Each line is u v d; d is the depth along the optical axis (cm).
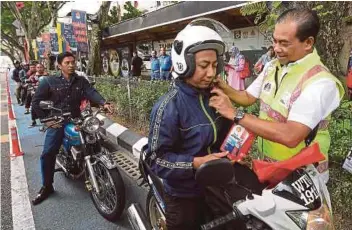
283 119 169
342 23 378
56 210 343
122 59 1570
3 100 1508
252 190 154
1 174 459
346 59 403
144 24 1062
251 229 141
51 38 1616
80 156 342
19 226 314
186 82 164
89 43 1138
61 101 362
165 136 160
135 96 618
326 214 142
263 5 390
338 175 262
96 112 343
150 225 233
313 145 149
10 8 2492
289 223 136
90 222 316
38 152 568
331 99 155
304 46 158
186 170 156
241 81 660
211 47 150
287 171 147
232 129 165
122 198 299
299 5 357
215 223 156
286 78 168
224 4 678
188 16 810
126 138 549
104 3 1103
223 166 134
